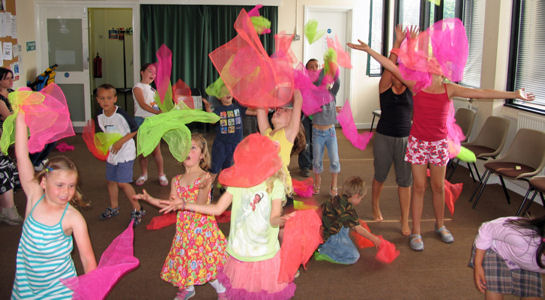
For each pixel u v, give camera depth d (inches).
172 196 89.4
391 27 361.1
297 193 198.4
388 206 187.3
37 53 337.1
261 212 89.8
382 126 155.2
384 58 139.5
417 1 328.2
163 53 192.4
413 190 147.3
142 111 209.3
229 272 92.7
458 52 139.9
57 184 79.0
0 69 178.4
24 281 83.3
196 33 343.3
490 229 88.1
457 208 186.2
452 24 141.9
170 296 118.5
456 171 244.7
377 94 379.9
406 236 156.9
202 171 105.7
